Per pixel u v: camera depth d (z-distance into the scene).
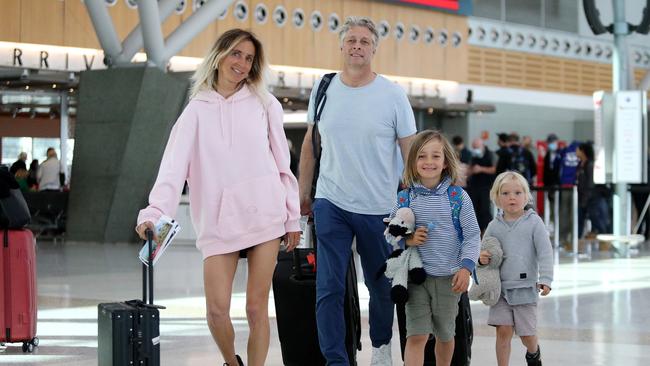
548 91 40.00
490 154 23.61
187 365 8.17
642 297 13.35
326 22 33.62
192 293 13.48
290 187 6.79
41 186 26.88
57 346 9.18
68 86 27.48
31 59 26.94
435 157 6.63
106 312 5.89
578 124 41.09
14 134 31.95
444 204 6.66
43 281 15.04
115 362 5.78
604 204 23.52
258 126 6.64
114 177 23.64
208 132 6.58
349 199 7.36
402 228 6.62
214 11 23.97
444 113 36.69
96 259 19.06
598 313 11.71
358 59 7.37
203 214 6.59
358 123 7.36
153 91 23.44
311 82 33.28
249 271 6.65
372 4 34.84
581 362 8.48
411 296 6.72
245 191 6.56
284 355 7.65
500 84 38.44
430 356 7.46
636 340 9.70
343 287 7.30
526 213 7.50
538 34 39.66
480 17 37.97
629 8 41.91
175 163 6.47
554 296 13.48
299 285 7.54
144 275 6.07
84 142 23.92
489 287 7.43
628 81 21.17
